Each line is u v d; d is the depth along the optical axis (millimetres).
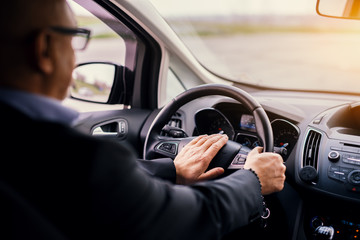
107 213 548
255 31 23000
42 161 524
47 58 562
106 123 2021
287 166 1589
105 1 1756
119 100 2168
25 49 538
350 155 1438
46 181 526
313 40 19688
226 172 1254
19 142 519
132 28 1946
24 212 514
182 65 2180
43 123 533
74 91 2111
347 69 11672
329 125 1606
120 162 562
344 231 1503
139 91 2115
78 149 533
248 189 807
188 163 1131
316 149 1540
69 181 525
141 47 2049
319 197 1482
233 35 21516
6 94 525
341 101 1891
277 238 1622
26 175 523
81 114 2070
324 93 2150
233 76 2357
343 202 1417
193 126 1856
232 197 744
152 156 1433
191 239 636
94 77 2127
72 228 546
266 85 2293
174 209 620
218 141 1192
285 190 1601
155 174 1087
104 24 2053
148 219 585
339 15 1598
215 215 683
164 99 2215
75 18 649
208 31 22094
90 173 523
